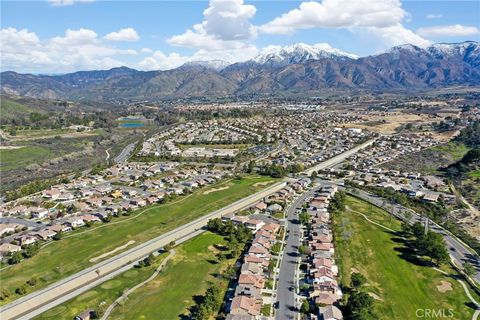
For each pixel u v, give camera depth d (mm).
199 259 150750
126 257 154625
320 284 125125
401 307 119375
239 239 162750
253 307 113688
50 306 123000
